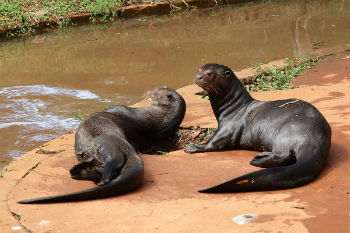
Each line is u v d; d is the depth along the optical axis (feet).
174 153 49.06
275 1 153.38
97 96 71.20
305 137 41.86
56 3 130.82
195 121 58.85
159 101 56.18
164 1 141.59
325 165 42.86
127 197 39.06
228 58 90.94
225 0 150.00
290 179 38.75
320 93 63.46
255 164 43.88
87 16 128.26
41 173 44.47
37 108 66.69
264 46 98.84
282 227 32.58
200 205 36.65
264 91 67.51
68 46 104.01
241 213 34.86
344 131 49.70
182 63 88.33
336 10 134.00
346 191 37.70
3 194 40.57
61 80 79.46
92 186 41.57
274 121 45.91
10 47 105.29
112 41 107.34
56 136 57.41
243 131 48.98
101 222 34.96
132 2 139.33
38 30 119.55
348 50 89.10
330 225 32.58
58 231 34.01
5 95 72.18
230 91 50.06
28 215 36.50
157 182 41.65
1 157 52.01
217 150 49.34
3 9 122.52
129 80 78.74
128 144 44.39
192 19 130.41
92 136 45.34
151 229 33.42
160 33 114.52
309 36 105.40
